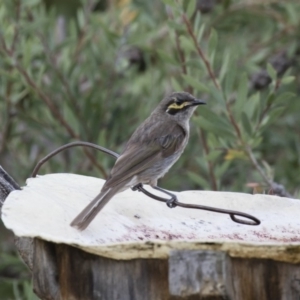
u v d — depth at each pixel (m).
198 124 12.61
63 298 7.89
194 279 7.29
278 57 17.03
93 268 7.82
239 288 7.68
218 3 16.61
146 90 16.50
